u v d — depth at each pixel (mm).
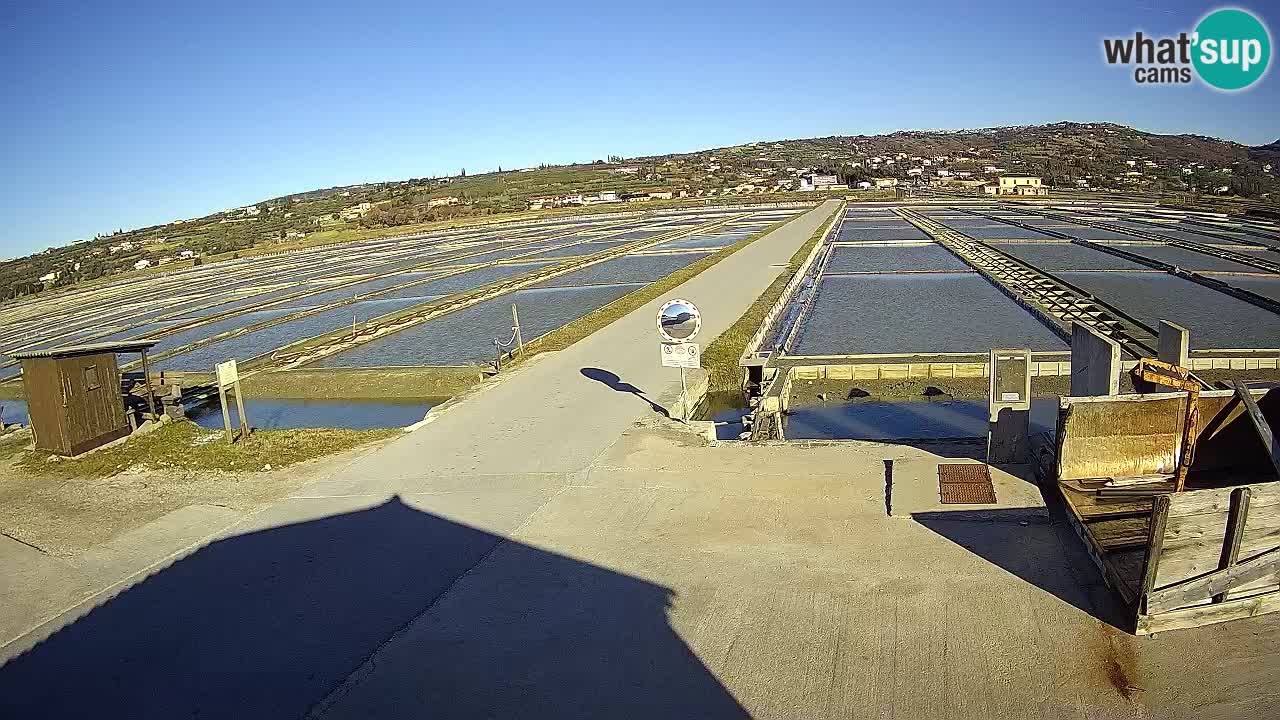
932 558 6344
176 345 27844
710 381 15188
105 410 11602
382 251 66812
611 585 6301
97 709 5250
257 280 51688
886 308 24203
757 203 102688
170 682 5480
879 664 5090
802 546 6703
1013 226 54281
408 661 5465
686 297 23047
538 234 70562
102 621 6383
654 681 5074
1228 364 15281
